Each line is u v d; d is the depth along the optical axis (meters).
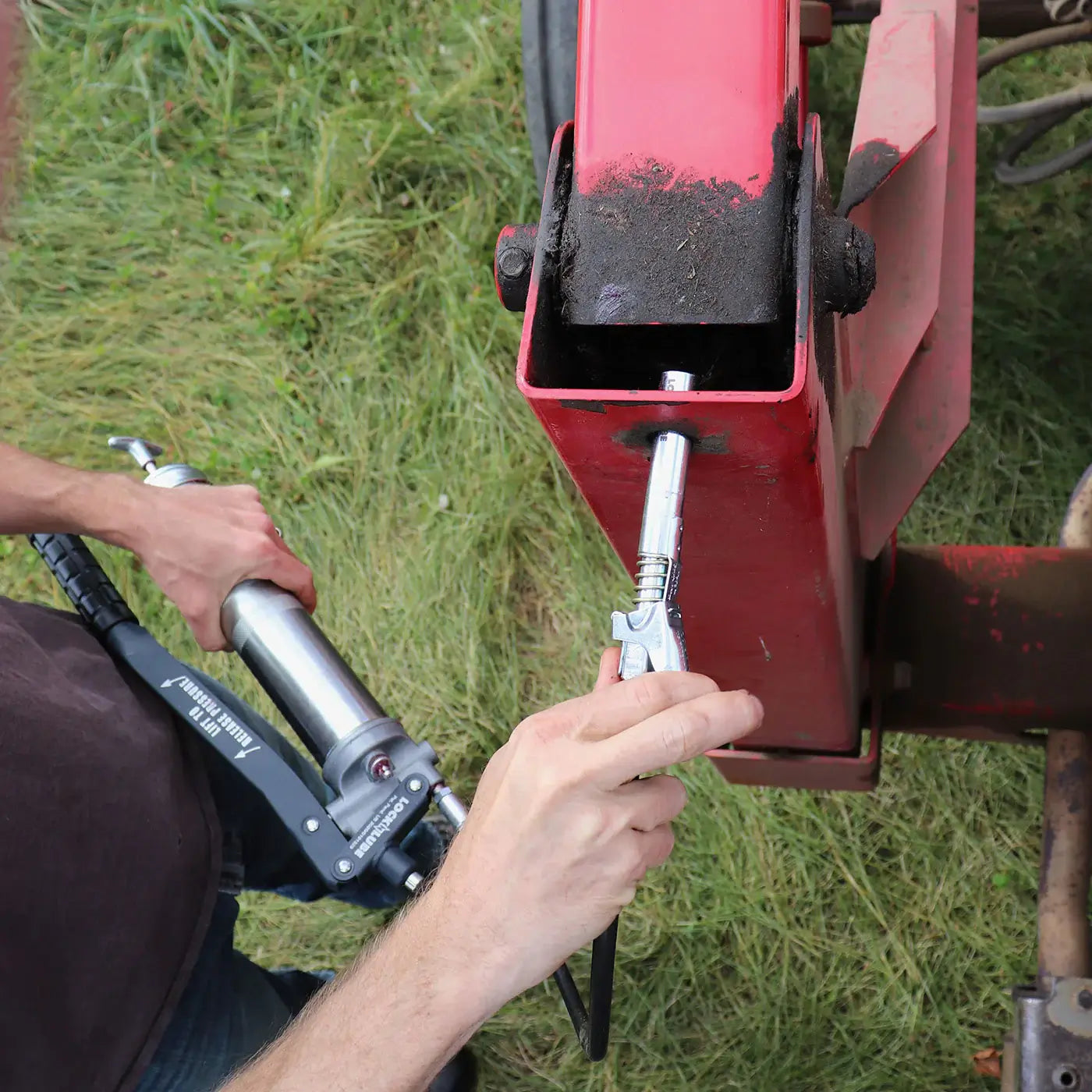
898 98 1.04
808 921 1.71
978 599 1.22
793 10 0.77
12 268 2.28
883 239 1.05
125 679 1.12
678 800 0.61
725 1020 1.68
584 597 1.97
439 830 1.68
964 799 1.74
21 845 0.92
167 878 1.03
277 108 2.38
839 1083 1.62
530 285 0.64
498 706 1.94
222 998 1.15
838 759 1.22
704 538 0.79
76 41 2.52
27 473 1.10
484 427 2.08
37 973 0.91
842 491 0.86
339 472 2.12
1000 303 2.00
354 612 2.02
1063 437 1.92
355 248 2.23
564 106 1.71
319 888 1.47
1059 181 2.04
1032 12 1.62
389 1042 0.66
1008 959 1.64
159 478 1.14
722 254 0.63
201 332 2.24
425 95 2.30
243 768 1.00
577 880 0.60
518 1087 1.69
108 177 2.39
